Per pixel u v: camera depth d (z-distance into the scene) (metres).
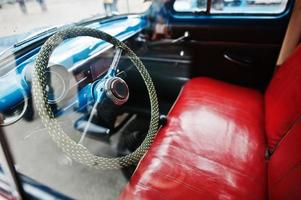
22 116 1.11
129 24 2.06
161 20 2.04
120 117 2.05
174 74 2.18
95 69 1.38
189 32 1.98
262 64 1.84
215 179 1.00
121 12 2.15
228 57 1.93
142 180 0.98
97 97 1.12
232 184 0.98
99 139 1.81
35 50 1.33
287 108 1.11
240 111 1.42
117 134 1.89
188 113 1.37
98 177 1.58
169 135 1.22
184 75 2.15
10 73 1.18
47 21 1.49
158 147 1.16
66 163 1.62
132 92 2.07
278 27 1.69
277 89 1.35
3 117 1.05
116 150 1.74
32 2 1.44
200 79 1.75
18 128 1.18
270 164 1.05
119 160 1.02
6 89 1.09
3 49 1.30
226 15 1.79
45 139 1.74
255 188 0.98
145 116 2.06
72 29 0.96
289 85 1.21
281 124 1.10
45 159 1.59
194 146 1.15
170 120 1.34
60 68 1.10
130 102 2.12
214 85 1.66
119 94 1.08
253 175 1.04
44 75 0.83
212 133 1.24
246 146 1.18
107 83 1.07
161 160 1.07
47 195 1.33
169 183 0.97
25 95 1.10
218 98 1.51
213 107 1.43
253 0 1.68
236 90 1.63
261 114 1.43
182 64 2.12
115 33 1.85
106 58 1.44
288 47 1.70
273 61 1.80
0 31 1.30
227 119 1.34
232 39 1.86
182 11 1.92
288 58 1.43
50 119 0.82
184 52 2.07
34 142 1.65
